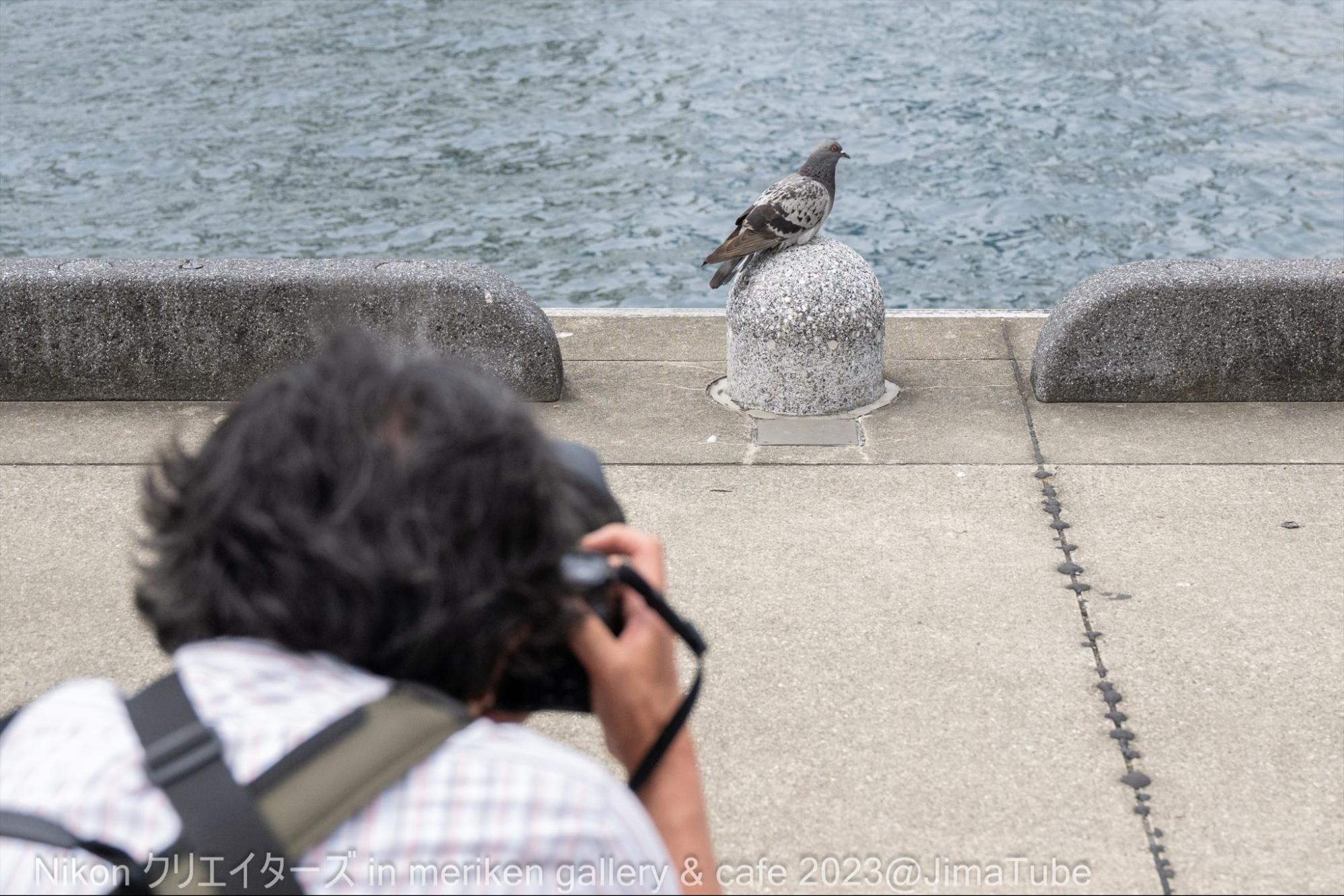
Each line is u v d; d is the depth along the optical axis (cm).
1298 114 2172
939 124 2208
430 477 116
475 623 118
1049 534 465
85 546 467
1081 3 3020
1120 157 1988
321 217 1802
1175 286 564
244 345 600
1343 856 304
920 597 424
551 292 1509
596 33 2862
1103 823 317
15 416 590
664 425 570
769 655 391
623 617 158
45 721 120
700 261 1602
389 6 3089
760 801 327
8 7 3109
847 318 570
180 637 123
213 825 107
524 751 118
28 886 108
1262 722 355
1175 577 432
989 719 359
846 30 2870
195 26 2923
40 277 592
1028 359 636
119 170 1997
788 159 2050
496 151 2095
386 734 113
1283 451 527
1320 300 562
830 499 496
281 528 114
